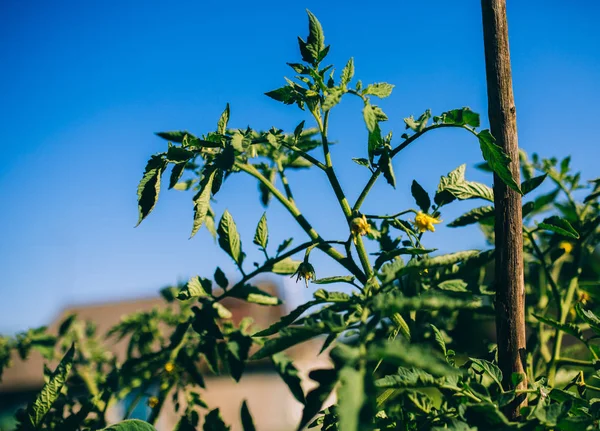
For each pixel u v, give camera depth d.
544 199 1.03
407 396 0.83
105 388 0.97
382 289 0.68
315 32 0.83
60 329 1.30
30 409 0.84
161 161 0.81
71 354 0.87
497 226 0.75
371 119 0.73
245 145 0.78
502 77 0.75
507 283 0.74
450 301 0.62
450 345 0.98
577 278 0.95
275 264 0.92
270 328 0.76
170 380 1.05
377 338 0.89
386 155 0.79
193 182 0.99
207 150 0.83
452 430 0.65
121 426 0.81
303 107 0.84
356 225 0.79
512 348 0.74
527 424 0.65
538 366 0.97
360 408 0.55
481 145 0.74
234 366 0.94
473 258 0.85
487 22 0.76
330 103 0.76
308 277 0.83
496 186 0.75
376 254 0.79
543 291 1.04
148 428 0.82
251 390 6.00
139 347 1.28
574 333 0.77
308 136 1.03
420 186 0.85
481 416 0.67
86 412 0.93
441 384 0.67
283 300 0.94
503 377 0.74
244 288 0.93
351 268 0.82
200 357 1.08
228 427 0.93
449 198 0.84
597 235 1.00
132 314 1.32
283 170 0.99
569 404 0.65
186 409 1.03
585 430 0.64
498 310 0.75
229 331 0.97
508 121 0.75
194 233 0.78
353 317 0.72
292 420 5.98
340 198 0.82
